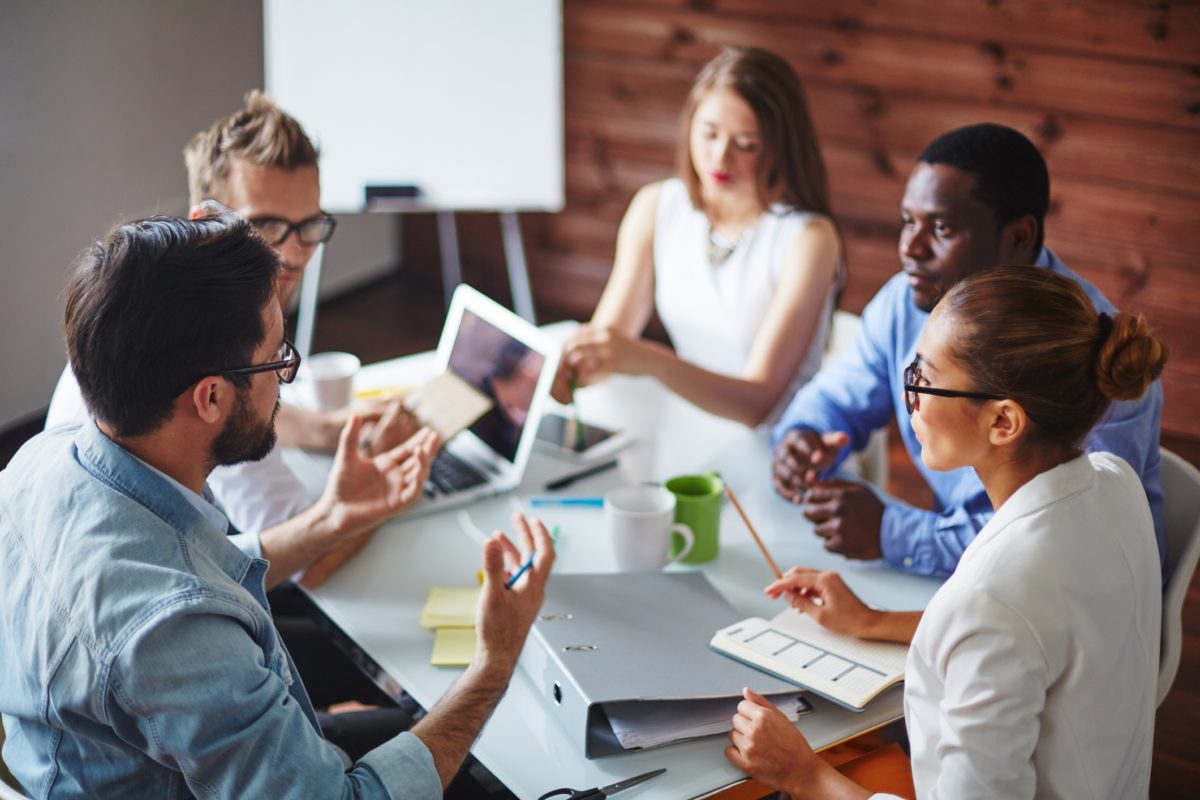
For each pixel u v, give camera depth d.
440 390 1.86
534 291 4.56
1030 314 1.09
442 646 1.41
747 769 1.21
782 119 2.18
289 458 1.90
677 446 1.99
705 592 1.49
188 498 1.09
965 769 1.06
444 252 4.59
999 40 3.43
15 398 3.30
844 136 3.79
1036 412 1.10
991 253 1.64
